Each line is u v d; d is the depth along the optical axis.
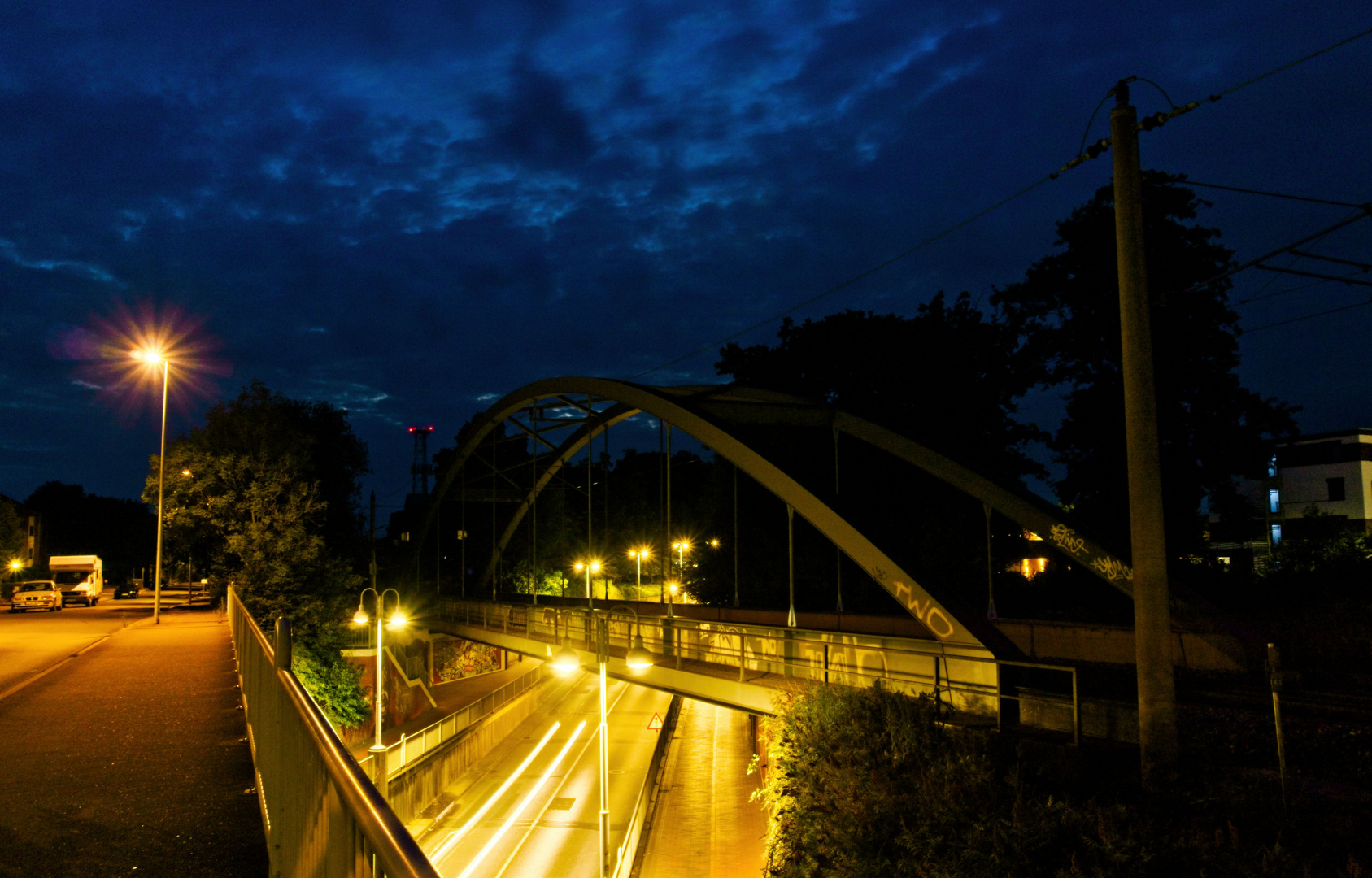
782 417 21.72
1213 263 24.05
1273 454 24.69
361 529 52.28
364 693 35.47
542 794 29.38
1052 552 19.00
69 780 6.62
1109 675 14.61
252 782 6.55
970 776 9.91
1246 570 25.03
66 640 19.09
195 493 32.66
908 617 19.88
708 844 24.09
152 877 4.55
